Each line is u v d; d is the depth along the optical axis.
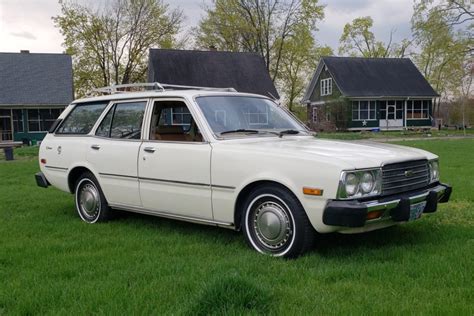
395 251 4.59
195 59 39.62
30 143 33.66
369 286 3.70
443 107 54.31
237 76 39.69
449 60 42.78
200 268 4.17
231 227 4.90
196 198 5.07
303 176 4.27
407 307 3.24
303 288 3.67
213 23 48.66
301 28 49.19
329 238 5.16
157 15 45.56
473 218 6.12
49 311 3.34
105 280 3.93
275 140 5.29
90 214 6.37
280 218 4.48
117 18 44.75
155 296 3.51
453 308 3.20
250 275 3.91
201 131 5.14
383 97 42.75
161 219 6.38
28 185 10.30
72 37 44.50
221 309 3.17
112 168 5.93
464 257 4.36
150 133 5.65
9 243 5.22
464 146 20.95
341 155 4.36
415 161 4.73
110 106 6.24
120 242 5.23
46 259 4.61
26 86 35.56
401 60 46.41
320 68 46.38
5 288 3.82
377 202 4.21
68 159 6.54
